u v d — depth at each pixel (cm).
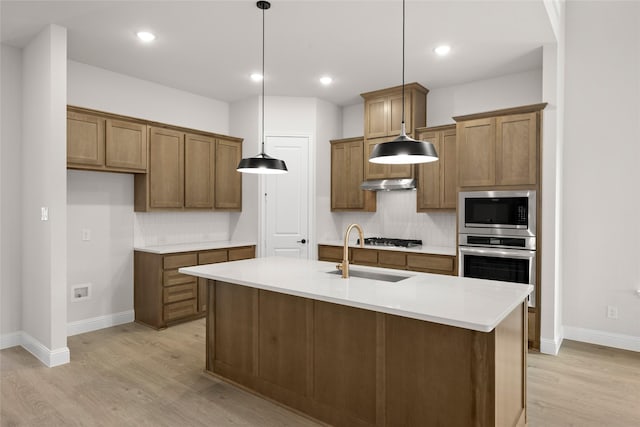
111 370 317
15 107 365
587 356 349
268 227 529
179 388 287
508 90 440
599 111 377
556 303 360
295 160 532
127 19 315
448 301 203
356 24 322
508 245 372
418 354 207
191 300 452
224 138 518
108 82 430
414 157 228
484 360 187
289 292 231
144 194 438
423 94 491
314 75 445
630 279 367
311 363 249
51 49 321
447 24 321
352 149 528
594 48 379
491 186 383
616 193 371
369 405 225
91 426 237
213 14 306
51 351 323
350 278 265
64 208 329
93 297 421
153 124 438
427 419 204
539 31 331
